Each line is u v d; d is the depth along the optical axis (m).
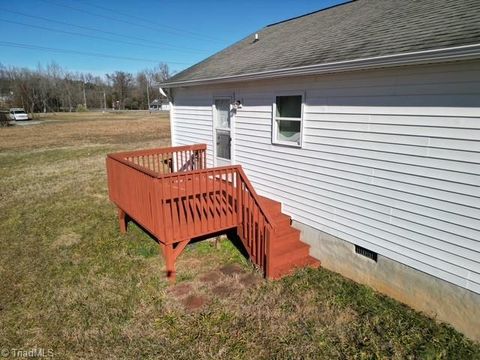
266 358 3.46
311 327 3.90
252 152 6.64
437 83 3.62
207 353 3.53
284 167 5.91
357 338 3.71
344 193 4.89
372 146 4.40
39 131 30.55
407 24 4.70
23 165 14.27
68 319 4.09
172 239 4.82
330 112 4.89
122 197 6.14
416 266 4.13
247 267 5.32
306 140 5.37
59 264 5.45
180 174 4.75
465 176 3.53
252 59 7.06
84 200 8.95
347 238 4.96
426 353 3.46
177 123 9.34
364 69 4.16
